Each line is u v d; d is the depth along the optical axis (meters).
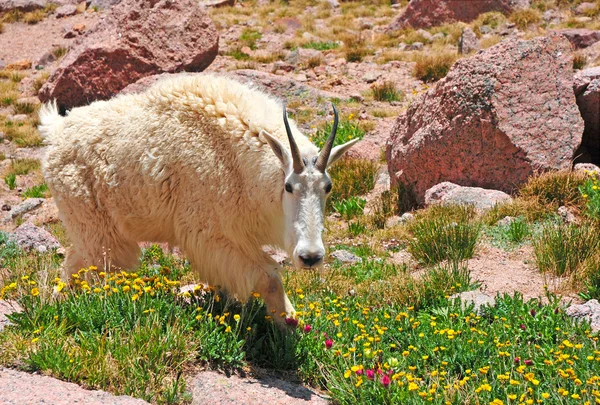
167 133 5.70
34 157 16.56
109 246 6.24
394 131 11.36
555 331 5.66
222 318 5.35
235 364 5.22
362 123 14.75
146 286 5.77
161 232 6.06
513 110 9.84
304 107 16.36
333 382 5.04
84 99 18.83
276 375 5.33
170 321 5.34
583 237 7.62
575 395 4.52
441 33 22.62
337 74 19.44
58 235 10.73
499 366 5.02
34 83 21.08
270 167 5.33
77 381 4.75
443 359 5.27
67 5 28.30
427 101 10.70
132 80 18.84
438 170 10.26
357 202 10.63
